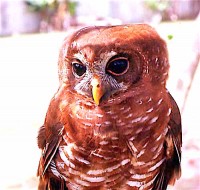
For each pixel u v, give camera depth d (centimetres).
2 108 231
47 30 353
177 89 125
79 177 89
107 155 87
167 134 89
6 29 405
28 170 174
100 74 85
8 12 424
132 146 87
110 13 348
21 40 352
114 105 86
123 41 84
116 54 85
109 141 86
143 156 88
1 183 166
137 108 86
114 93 86
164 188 94
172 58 117
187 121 182
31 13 397
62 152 89
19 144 193
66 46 87
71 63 87
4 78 273
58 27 318
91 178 88
